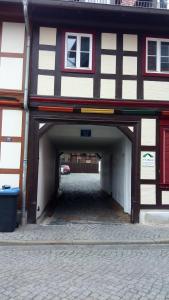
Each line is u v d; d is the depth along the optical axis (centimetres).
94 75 944
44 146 1079
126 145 1110
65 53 940
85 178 2909
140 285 473
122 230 839
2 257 614
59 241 720
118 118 940
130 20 947
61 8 896
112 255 638
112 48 957
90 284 476
